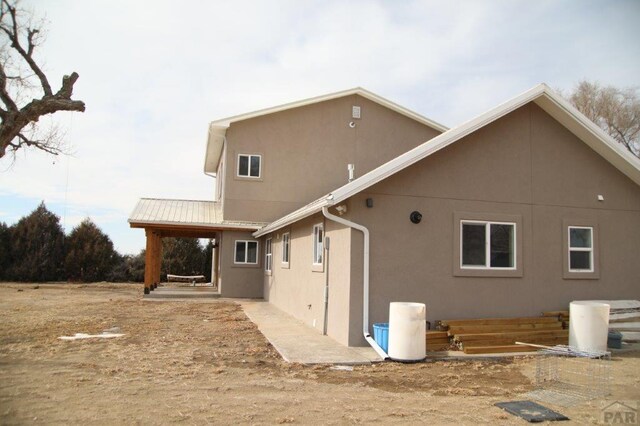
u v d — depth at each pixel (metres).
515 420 5.89
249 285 21.67
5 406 5.98
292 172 22.14
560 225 11.79
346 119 22.66
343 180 22.42
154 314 15.39
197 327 12.77
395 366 8.72
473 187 11.20
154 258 24.81
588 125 11.64
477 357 9.40
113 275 33.97
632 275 12.27
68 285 29.61
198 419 5.65
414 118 23.02
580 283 11.79
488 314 11.02
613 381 7.80
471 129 10.82
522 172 11.60
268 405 6.24
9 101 14.46
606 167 12.32
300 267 14.25
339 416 5.88
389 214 10.59
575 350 8.21
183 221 21.06
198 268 34.72
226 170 21.73
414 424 5.67
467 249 11.12
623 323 11.19
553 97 11.45
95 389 6.75
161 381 7.27
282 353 9.43
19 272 32.31
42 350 9.45
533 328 10.74
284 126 22.25
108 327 12.55
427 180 10.89
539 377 7.92
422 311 9.15
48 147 18.31
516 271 11.28
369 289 10.34
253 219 21.80
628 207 12.42
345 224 10.17
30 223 33.09
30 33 15.35
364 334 10.10
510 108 11.14
